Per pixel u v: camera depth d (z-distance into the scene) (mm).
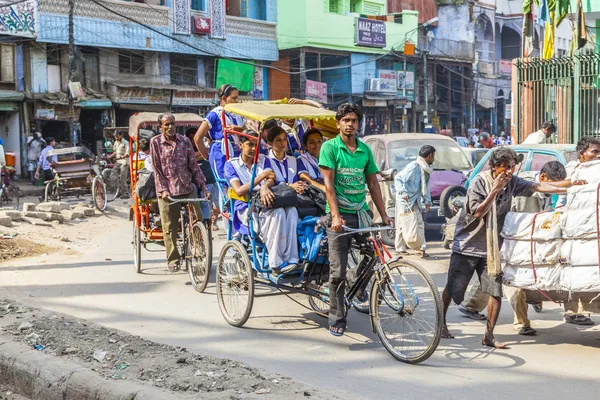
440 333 5188
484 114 50938
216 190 10094
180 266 9211
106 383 4523
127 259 10039
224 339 6074
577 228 5398
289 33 36719
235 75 33406
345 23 38406
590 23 18438
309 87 36562
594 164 6379
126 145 21250
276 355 5613
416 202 10297
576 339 6055
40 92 26141
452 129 46875
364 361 5445
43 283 8352
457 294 5988
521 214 5758
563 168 6570
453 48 45969
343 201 5844
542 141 12594
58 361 4965
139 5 29359
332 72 39594
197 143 8266
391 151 12680
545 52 16703
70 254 10430
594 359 5461
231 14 34500
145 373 4707
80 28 27172
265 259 6227
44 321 6078
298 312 7004
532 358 5492
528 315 6945
